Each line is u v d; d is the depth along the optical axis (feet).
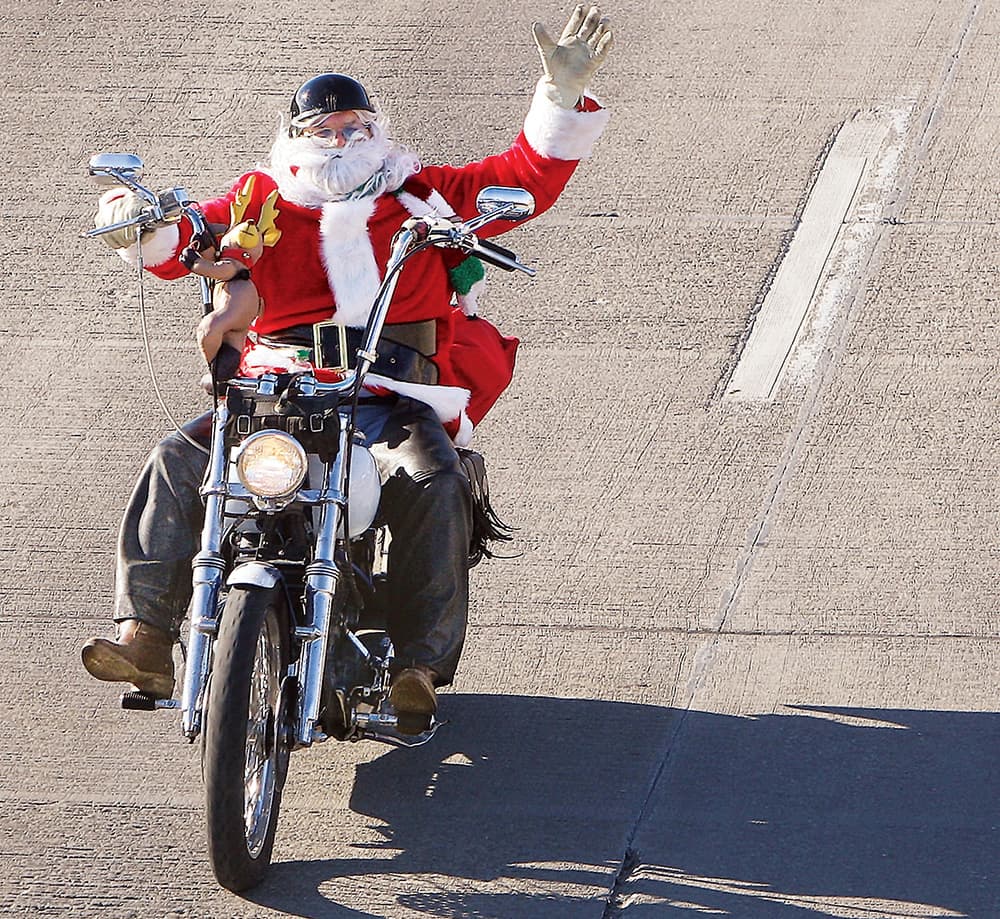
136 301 105.19
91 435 91.86
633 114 125.49
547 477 86.89
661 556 80.12
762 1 143.23
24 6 145.69
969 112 122.83
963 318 99.50
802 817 61.82
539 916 56.39
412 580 61.00
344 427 58.03
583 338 99.81
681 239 109.50
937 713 68.13
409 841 60.90
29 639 75.05
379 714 60.03
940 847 59.72
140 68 134.41
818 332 99.14
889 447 88.17
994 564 78.38
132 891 58.39
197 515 60.64
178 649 69.87
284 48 136.98
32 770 65.98
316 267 63.72
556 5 143.43
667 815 62.23
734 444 89.20
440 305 66.23
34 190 118.21
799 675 71.15
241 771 53.88
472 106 127.03
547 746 66.80
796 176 116.16
